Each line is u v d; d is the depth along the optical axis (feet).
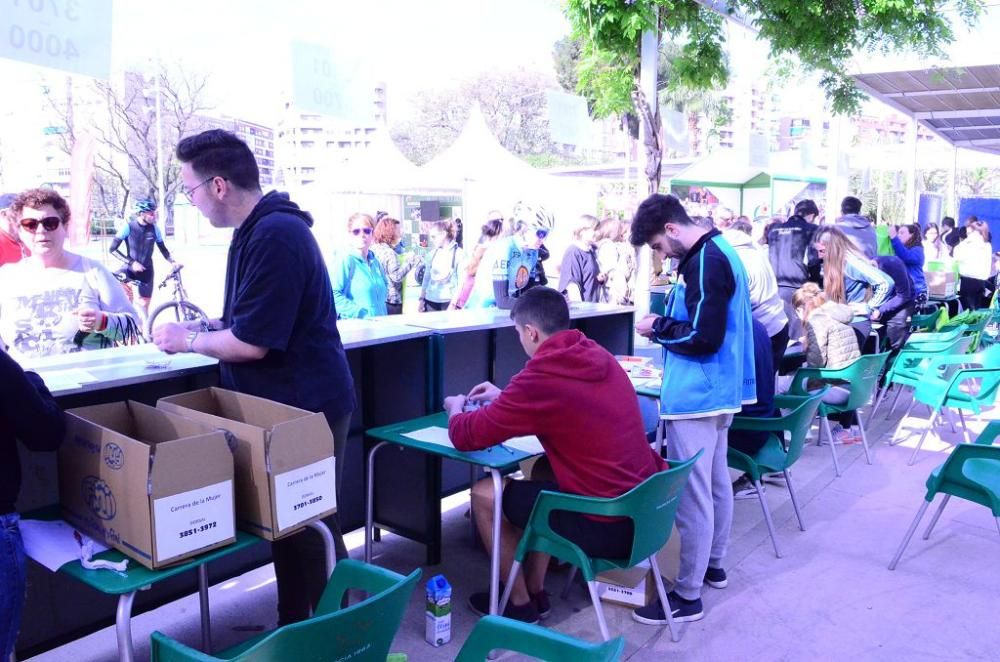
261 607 10.14
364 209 45.88
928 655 9.11
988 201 50.24
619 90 16.76
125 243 28.19
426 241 44.73
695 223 9.58
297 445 6.37
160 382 8.86
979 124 41.50
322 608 6.15
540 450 9.37
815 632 9.61
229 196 7.43
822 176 49.29
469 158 40.65
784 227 19.66
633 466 8.41
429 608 9.18
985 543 12.26
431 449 9.21
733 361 9.33
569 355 8.26
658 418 12.72
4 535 5.63
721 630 9.64
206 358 8.79
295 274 7.27
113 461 5.98
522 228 29.89
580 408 8.17
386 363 11.59
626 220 28.53
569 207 43.93
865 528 12.90
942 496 14.37
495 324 11.99
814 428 19.17
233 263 7.69
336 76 13.33
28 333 10.46
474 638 5.32
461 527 12.82
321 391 7.77
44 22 8.30
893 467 16.11
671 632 9.32
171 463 5.73
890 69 24.31
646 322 9.95
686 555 9.75
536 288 8.73
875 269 19.01
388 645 5.09
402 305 25.77
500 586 9.67
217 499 6.02
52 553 6.08
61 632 8.47
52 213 10.63
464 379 13.15
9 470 5.75
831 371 15.19
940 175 117.80
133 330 11.04
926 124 43.04
